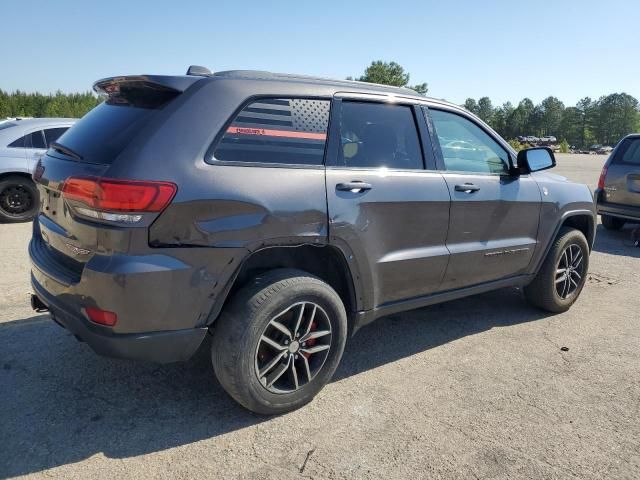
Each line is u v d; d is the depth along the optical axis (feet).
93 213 7.70
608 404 10.15
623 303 16.49
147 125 8.11
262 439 8.63
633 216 26.20
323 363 9.68
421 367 11.52
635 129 445.78
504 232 13.09
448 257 11.68
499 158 13.29
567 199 14.79
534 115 469.57
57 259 8.96
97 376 10.46
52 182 8.88
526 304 16.08
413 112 11.46
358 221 9.78
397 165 10.90
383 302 10.95
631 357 12.37
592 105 460.14
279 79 9.50
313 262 10.21
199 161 8.14
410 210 10.74
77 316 8.18
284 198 8.77
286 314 9.20
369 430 8.98
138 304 7.68
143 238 7.61
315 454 8.27
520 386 10.77
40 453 8.04
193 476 7.66
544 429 9.21
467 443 8.71
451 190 11.57
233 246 8.29
